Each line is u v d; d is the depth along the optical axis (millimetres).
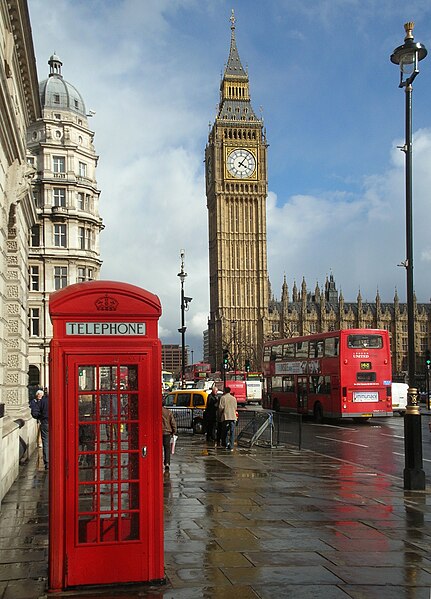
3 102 11695
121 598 6465
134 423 7070
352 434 29766
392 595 6559
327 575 7199
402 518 10344
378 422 38375
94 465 6973
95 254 60812
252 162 139500
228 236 138125
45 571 7426
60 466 6820
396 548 8406
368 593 6613
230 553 8086
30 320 56188
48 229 57219
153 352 7141
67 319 6984
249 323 136750
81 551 6789
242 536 8977
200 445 23453
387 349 35875
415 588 6789
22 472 15758
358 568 7488
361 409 34938
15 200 15164
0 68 11016
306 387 39344
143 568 6871
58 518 6777
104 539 6934
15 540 8906
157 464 7055
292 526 9664
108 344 7031
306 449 22391
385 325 151000
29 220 20391
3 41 13516
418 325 152250
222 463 17766
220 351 132000
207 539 8797
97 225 61250
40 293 56594
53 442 6828
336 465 17516
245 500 11867
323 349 37219
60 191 58125
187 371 98062
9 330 17625
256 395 68125
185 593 6582
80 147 60094
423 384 72625
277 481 14344
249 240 138625
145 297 7156
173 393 32969
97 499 6922
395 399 43438
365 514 10656
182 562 7680
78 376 6992
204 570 7367
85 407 7004
